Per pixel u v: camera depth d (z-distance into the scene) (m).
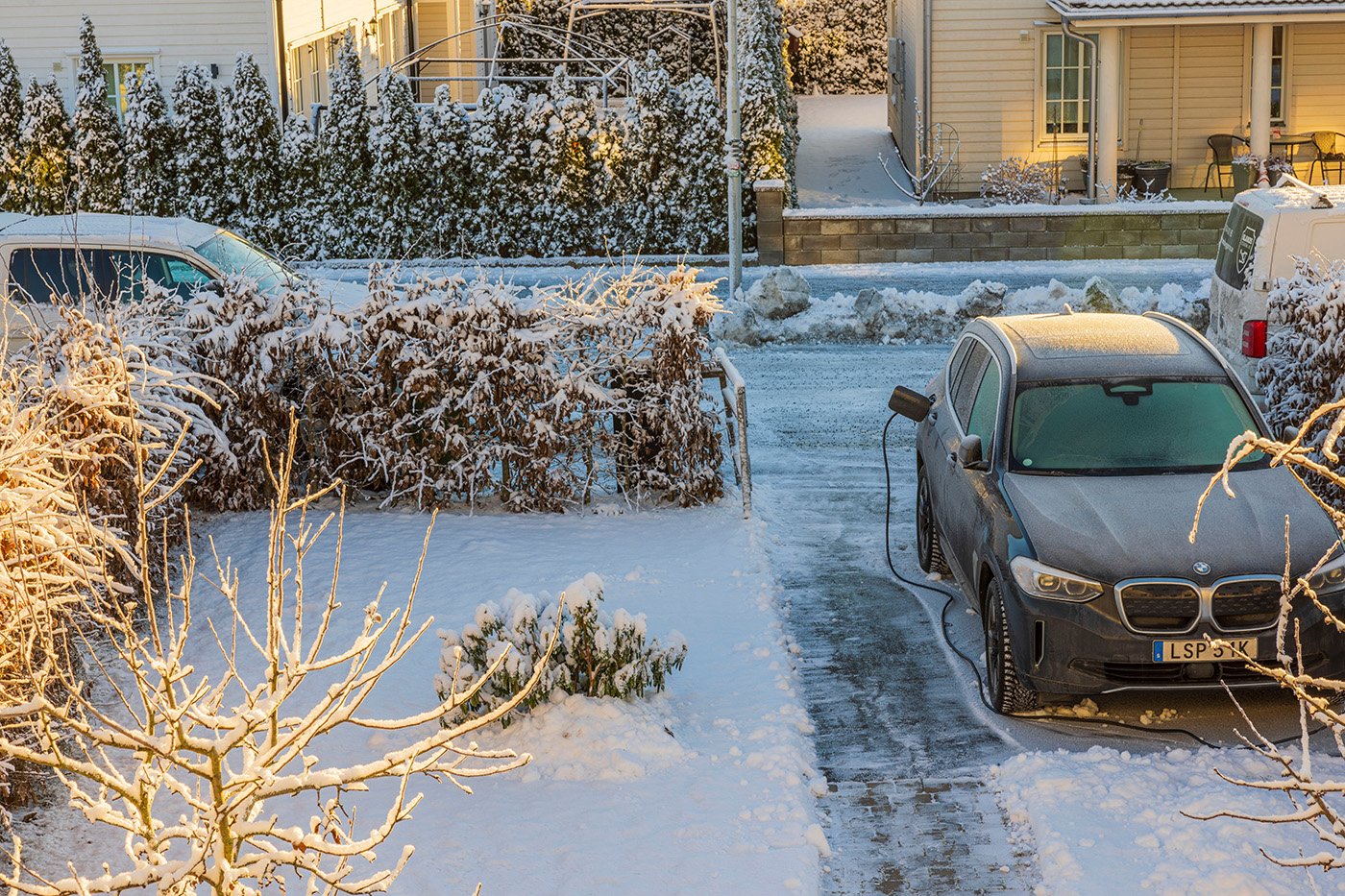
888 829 5.90
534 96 23.47
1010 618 6.84
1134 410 7.79
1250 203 12.59
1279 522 6.81
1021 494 7.27
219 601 8.52
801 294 17.64
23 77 25.67
